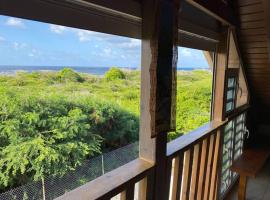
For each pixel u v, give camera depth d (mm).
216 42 2635
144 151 1479
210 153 2475
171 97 1450
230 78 2830
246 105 3865
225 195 3148
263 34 2877
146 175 1392
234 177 3516
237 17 2758
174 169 1810
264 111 4578
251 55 3299
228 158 3242
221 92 2678
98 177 1165
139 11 1332
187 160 1984
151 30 1295
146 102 1381
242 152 3545
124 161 1347
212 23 2418
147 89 1363
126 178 1248
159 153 1481
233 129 3303
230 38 2727
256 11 2615
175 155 1723
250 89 4016
